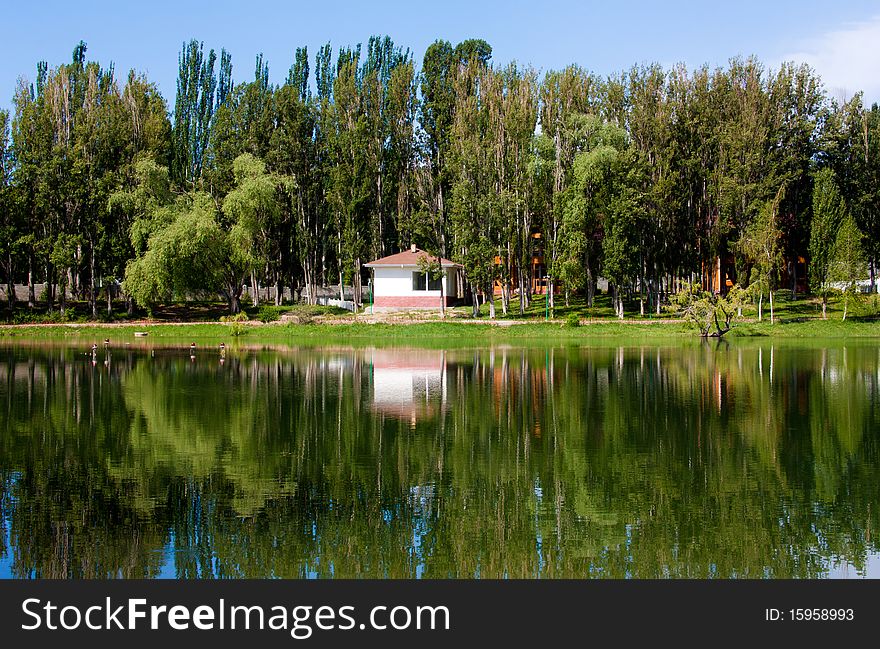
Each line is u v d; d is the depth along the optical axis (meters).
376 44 94.31
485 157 70.19
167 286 69.06
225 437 23.03
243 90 82.88
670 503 16.39
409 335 65.56
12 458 20.33
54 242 72.25
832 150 73.94
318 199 81.75
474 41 88.69
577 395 31.00
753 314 71.19
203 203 72.62
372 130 78.56
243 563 13.55
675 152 69.44
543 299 85.75
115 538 14.60
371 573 13.24
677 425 24.47
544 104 72.19
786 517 15.47
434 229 75.62
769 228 64.06
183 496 16.98
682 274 75.19
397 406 28.64
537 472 18.86
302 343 60.06
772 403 28.47
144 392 32.47
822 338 60.31
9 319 74.00
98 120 75.19
